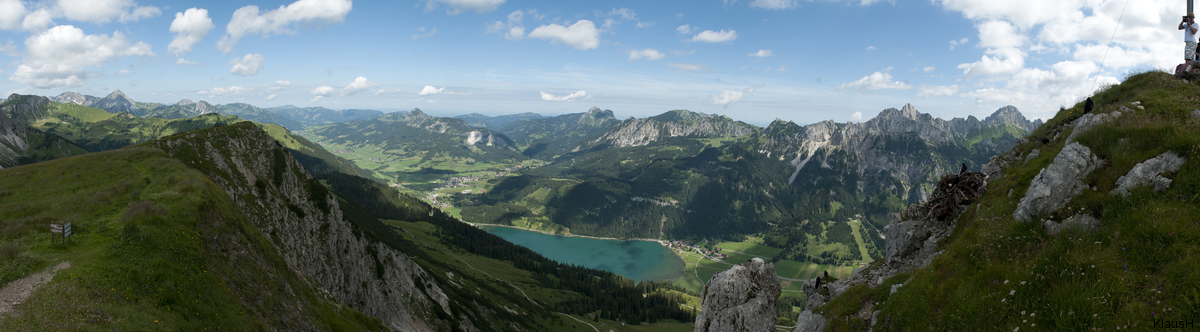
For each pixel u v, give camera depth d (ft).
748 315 93.15
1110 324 48.57
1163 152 66.23
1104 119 87.86
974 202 108.47
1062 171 75.10
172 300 91.45
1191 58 100.27
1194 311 43.91
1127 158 69.97
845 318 94.48
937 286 75.15
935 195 124.67
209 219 131.95
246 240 144.66
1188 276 46.65
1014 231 75.20
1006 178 102.68
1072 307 52.34
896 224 133.39
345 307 177.17
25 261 86.63
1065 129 113.50
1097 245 59.52
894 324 77.87
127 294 84.58
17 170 160.15
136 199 130.82
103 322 74.02
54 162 166.09
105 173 158.40
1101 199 67.72
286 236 223.10
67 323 71.10
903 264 122.72
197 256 111.96
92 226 109.50
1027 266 63.26
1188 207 56.13
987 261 71.72
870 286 111.96
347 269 272.51
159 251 103.30
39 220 108.47
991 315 61.41
